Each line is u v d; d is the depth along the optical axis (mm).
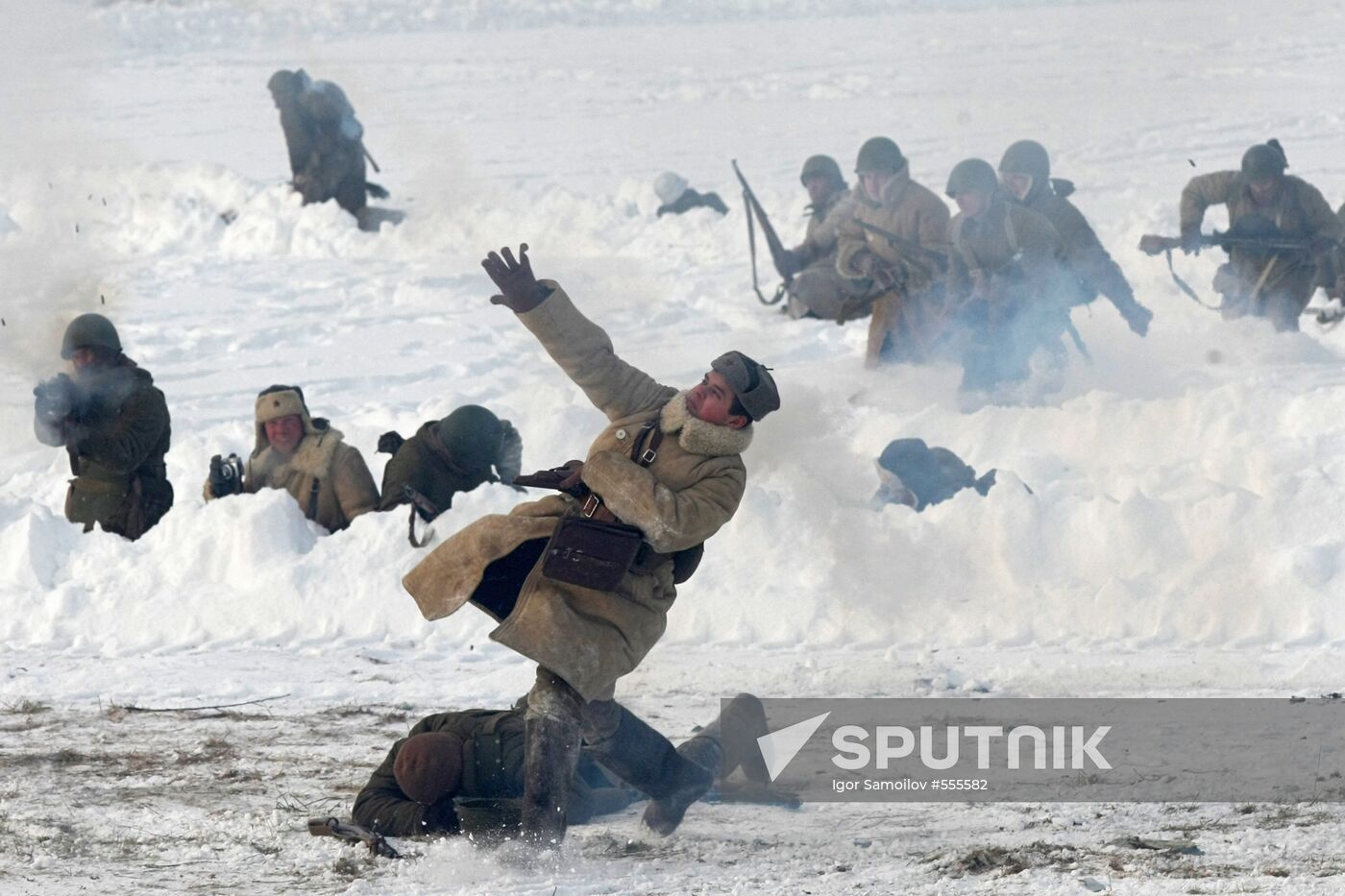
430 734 18250
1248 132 89750
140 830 18531
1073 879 15953
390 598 28156
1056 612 27125
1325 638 26078
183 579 29375
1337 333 51031
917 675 24734
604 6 158125
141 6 142625
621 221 71500
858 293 51594
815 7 160125
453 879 16609
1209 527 28203
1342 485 28422
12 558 29812
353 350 52938
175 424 43750
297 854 17625
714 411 17062
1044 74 114938
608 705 17750
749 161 85750
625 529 16938
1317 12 143250
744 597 27609
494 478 31266
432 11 152875
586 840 18281
